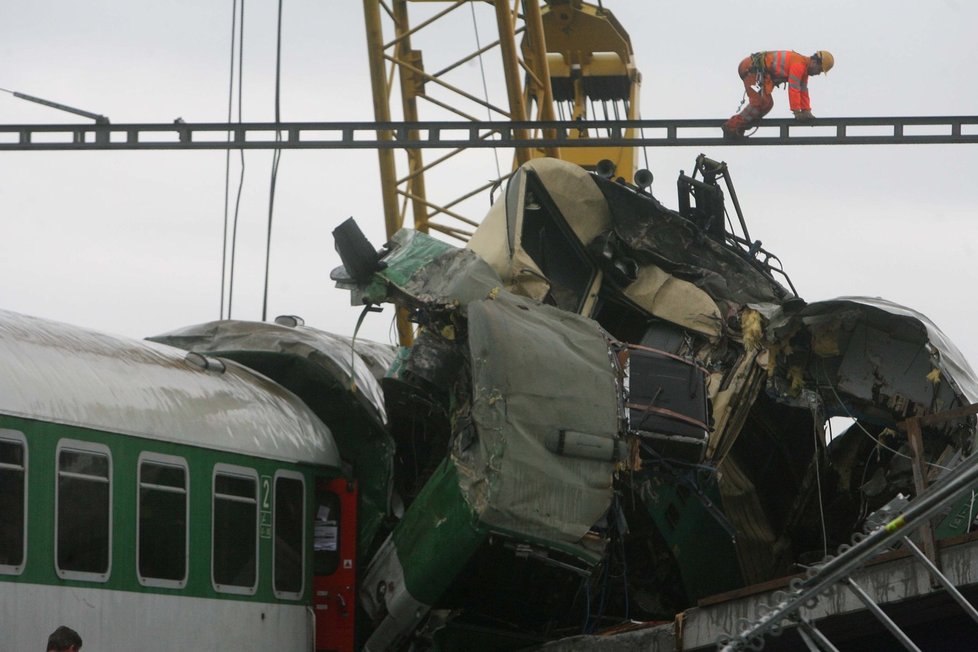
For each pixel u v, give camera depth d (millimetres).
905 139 33094
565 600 31125
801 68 33594
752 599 27531
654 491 33219
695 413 31531
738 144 33688
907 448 33844
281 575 31594
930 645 27938
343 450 35094
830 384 33781
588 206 34969
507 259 33812
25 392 25578
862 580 26406
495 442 29266
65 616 25766
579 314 33656
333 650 32719
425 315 31656
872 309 32625
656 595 34969
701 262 35531
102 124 33812
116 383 28266
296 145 33750
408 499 35688
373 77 53469
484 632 32000
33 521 25281
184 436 29172
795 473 36062
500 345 29734
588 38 64688
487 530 29219
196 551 29141
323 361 34875
